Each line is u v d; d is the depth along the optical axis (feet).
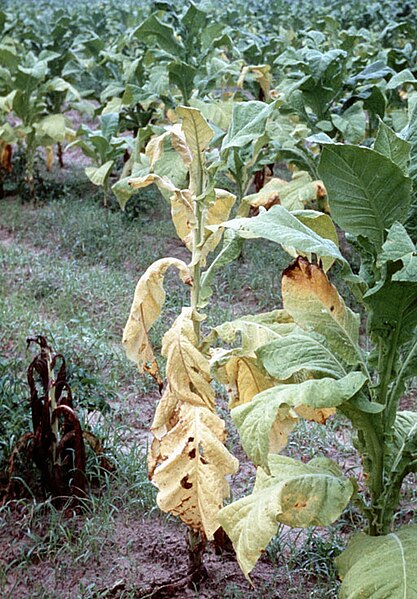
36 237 30.40
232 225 9.89
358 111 24.22
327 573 11.85
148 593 11.76
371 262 9.97
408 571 8.50
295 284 9.80
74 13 63.98
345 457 15.84
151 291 11.33
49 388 13.61
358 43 40.52
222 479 10.41
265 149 26.81
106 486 14.28
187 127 10.86
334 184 9.34
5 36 43.11
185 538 13.07
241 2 72.49
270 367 9.59
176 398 10.88
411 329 9.61
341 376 9.61
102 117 32.45
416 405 18.17
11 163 37.68
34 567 12.48
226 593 11.68
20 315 22.67
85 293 24.59
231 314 23.27
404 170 9.65
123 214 31.65
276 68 37.73
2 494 13.92
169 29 27.84
